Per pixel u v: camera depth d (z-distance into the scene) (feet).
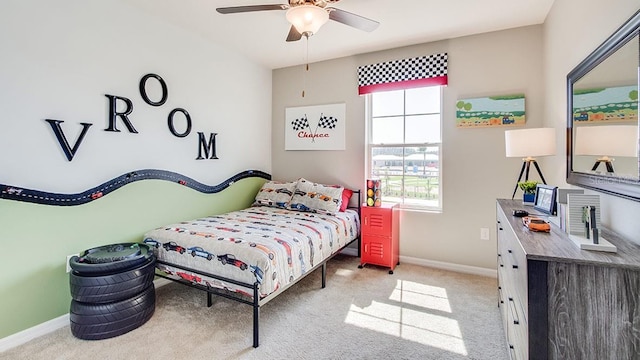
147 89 8.93
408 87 11.12
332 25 9.52
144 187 8.91
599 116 5.19
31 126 6.64
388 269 10.79
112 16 8.05
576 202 4.22
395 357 6.03
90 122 7.64
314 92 13.14
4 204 6.29
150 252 7.48
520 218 5.56
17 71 6.41
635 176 4.04
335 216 10.68
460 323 7.22
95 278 6.41
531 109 9.56
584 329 3.41
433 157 11.21
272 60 12.94
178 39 9.81
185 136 10.14
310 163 13.34
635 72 4.06
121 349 6.22
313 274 10.33
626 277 3.27
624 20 4.55
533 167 9.63
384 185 12.06
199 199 10.68
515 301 4.58
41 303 6.85
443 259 10.92
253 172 13.16
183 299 8.50
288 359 5.97
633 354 3.28
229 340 6.56
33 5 6.61
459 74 10.46
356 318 7.48
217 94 11.32
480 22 9.33
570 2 6.97
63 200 7.14
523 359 3.95
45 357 5.99
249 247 6.84
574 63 6.71
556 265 3.46
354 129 12.39
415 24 9.43
